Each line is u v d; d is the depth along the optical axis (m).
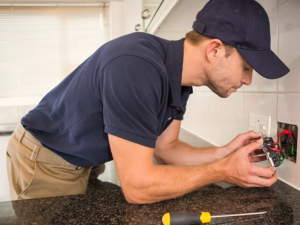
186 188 0.67
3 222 0.58
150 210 0.63
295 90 0.73
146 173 0.64
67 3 2.81
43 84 2.87
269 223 0.56
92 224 0.57
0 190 2.38
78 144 0.85
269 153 0.75
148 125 0.65
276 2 0.80
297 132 0.74
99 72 0.68
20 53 2.80
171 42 0.78
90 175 1.04
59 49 2.87
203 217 0.56
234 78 0.72
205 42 0.72
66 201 0.70
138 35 0.75
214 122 1.36
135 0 1.97
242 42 0.66
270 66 0.65
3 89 2.80
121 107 0.62
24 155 0.98
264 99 0.88
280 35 0.79
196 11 0.95
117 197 0.73
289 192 0.73
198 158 0.96
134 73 0.62
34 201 0.70
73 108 0.80
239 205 0.65
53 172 0.96
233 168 0.70
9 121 2.69
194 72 0.77
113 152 0.67
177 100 0.76
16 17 2.76
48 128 0.91
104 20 2.91
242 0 0.68
